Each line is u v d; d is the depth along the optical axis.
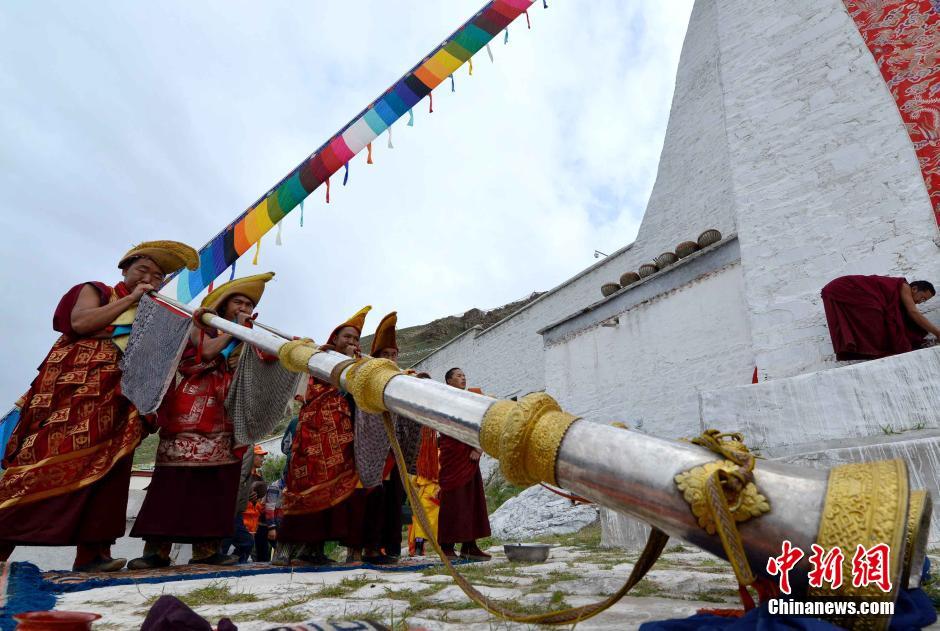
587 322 12.53
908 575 1.16
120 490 3.63
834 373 5.44
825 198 7.64
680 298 10.55
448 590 2.70
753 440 5.71
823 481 1.09
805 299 7.42
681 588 2.59
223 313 4.43
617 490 1.21
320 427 4.57
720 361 9.60
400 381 1.85
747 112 8.81
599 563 3.94
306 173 7.11
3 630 1.76
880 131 7.45
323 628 1.31
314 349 2.38
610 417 11.44
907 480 1.04
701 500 1.08
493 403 1.52
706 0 13.38
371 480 4.34
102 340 3.79
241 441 4.05
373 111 7.57
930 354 4.97
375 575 3.54
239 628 1.96
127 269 4.30
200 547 4.19
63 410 3.51
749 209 8.31
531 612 2.14
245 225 7.00
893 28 7.78
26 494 3.28
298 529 4.36
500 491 13.14
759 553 1.07
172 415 3.98
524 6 8.30
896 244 6.91
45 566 6.90
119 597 2.63
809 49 8.45
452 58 8.04
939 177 6.86
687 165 12.94
